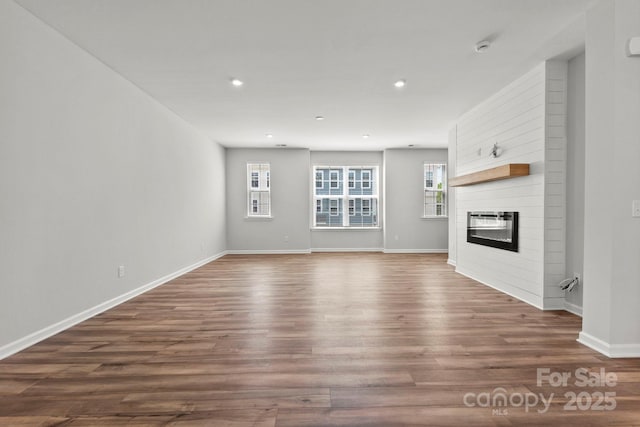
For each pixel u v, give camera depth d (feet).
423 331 8.85
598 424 4.98
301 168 25.71
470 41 9.32
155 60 10.46
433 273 17.21
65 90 9.04
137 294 12.76
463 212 16.85
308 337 8.45
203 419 5.11
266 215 25.80
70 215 9.25
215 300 12.06
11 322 7.47
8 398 5.69
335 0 7.43
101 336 8.54
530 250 11.47
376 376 6.43
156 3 7.52
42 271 8.30
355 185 26.81
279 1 7.45
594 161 7.57
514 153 12.35
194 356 7.35
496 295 12.69
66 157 9.08
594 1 7.43
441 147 25.34
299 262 21.15
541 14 7.99
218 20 8.22
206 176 20.99
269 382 6.21
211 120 17.42
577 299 10.32
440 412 5.28
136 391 5.90
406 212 25.99
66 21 8.25
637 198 7.14
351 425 4.96
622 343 7.25
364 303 11.61
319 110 15.70
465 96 13.89
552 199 10.74
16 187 7.57
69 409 5.37
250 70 11.20
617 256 7.18
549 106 10.63
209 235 21.57
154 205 14.15
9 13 7.36
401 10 7.83
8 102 7.36
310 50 9.81
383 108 15.43
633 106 7.07
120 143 11.63
